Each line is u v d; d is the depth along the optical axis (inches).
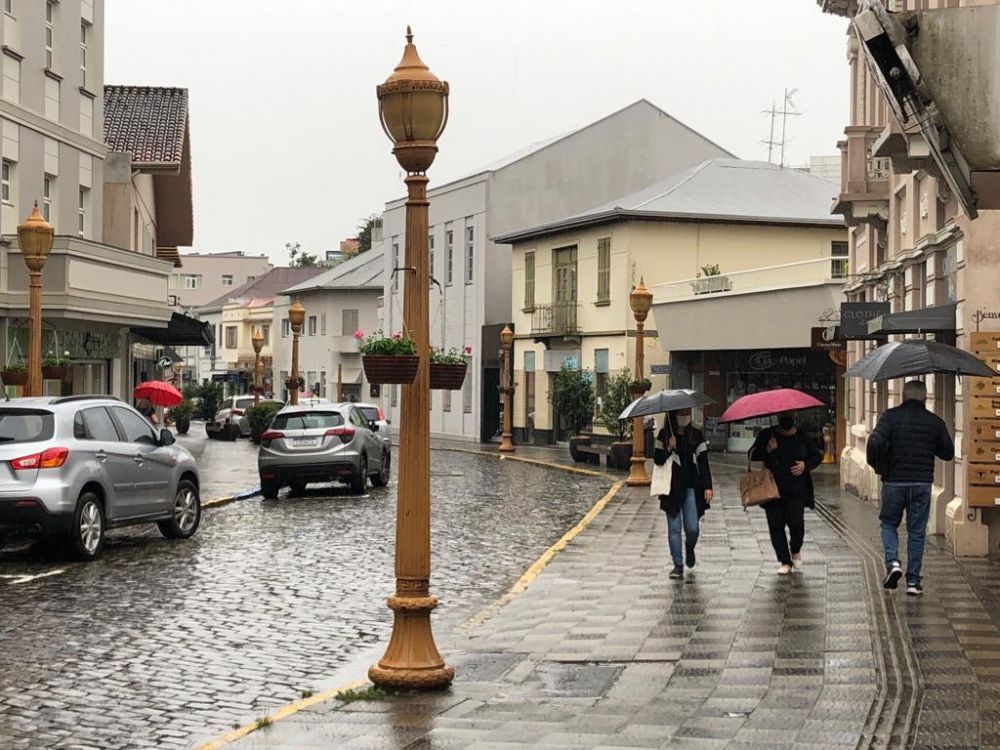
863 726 313.3
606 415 1461.6
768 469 575.5
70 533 629.3
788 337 1435.8
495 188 2212.1
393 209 2672.2
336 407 1085.8
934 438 510.0
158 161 1439.5
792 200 1876.2
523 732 319.3
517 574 621.9
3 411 637.9
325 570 625.0
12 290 1097.4
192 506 759.1
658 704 345.7
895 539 515.5
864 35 297.9
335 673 408.5
